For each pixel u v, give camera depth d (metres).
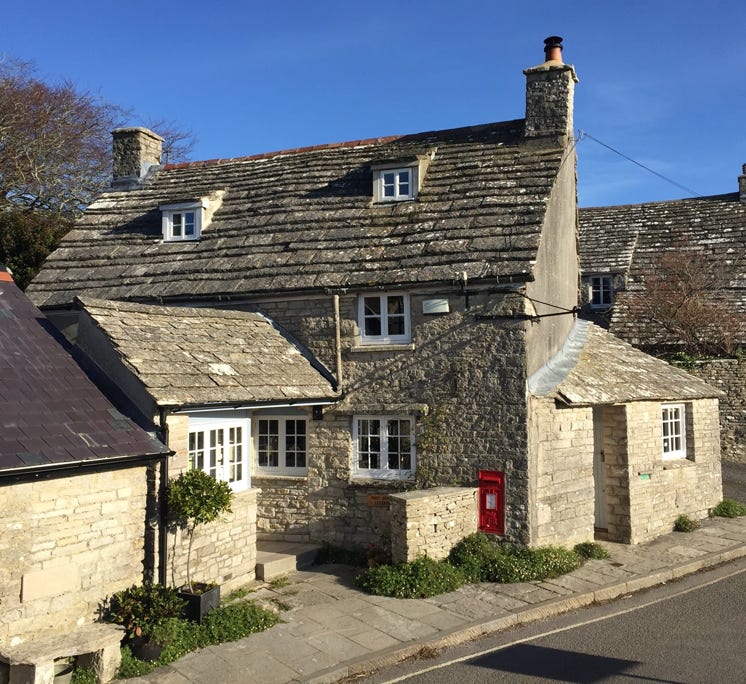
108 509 8.40
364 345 12.50
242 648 8.27
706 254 23.92
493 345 11.50
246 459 11.18
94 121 29.92
